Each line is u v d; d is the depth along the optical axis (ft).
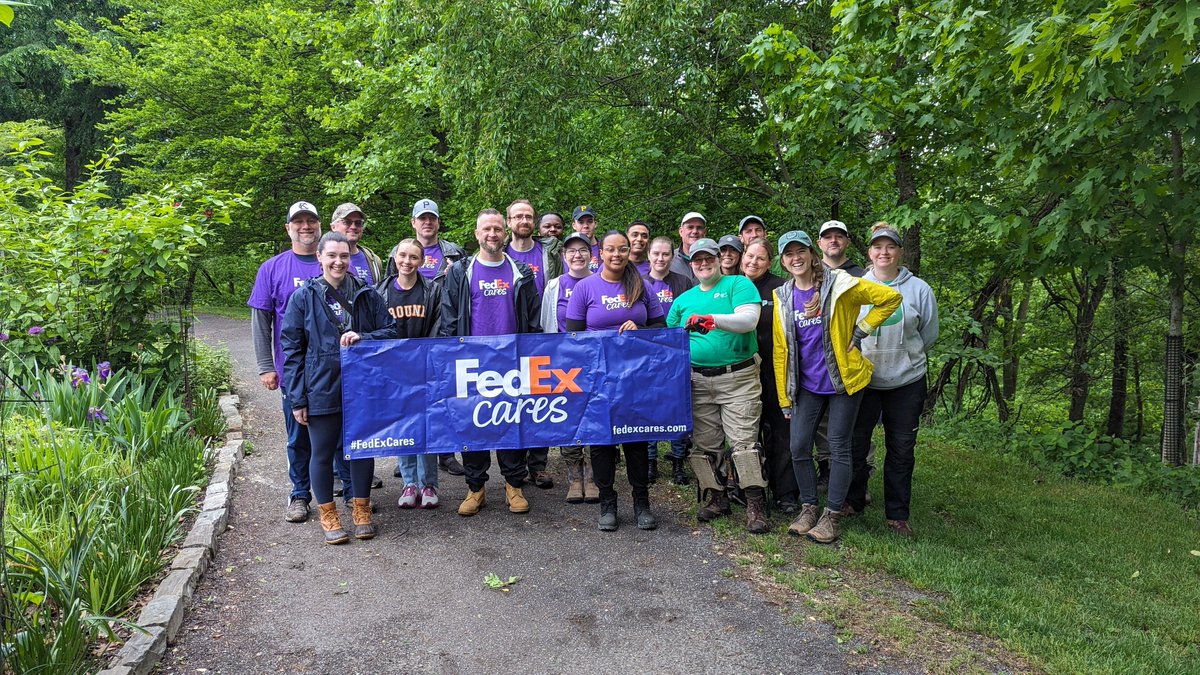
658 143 36.24
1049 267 21.91
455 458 19.58
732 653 10.61
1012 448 24.84
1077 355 37.81
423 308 16.19
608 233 15.39
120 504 13.10
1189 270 22.57
